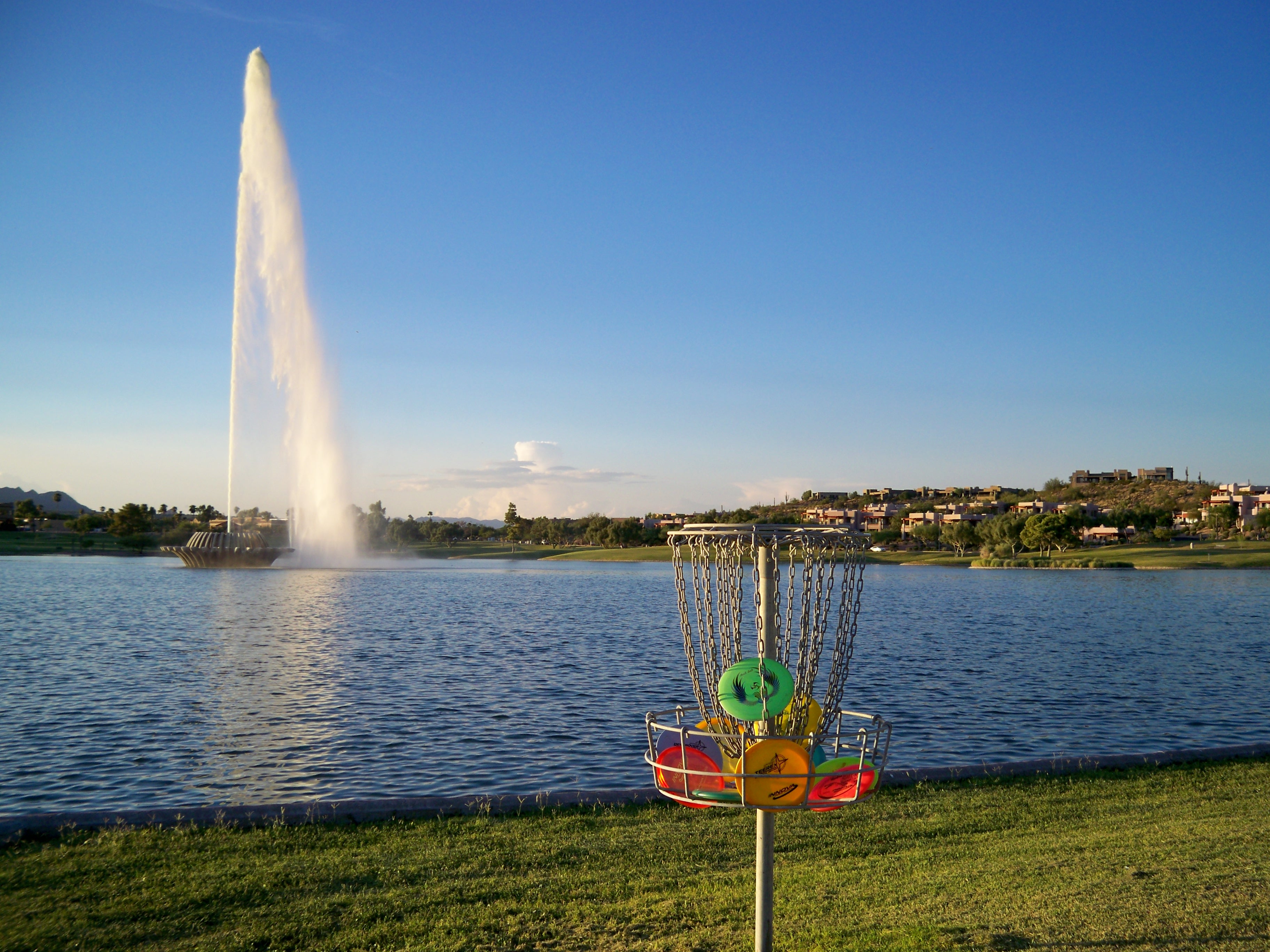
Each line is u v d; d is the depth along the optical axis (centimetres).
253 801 1590
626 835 1107
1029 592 8856
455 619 5522
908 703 2561
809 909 842
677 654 3812
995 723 2261
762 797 627
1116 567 13712
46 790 1652
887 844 1077
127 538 16900
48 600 6788
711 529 653
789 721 662
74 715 2339
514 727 2208
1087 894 856
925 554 19188
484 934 794
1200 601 7481
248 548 11719
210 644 4078
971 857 1009
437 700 2605
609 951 757
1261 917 790
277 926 813
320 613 5844
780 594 659
